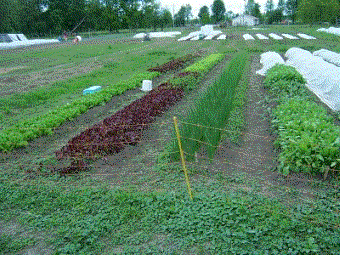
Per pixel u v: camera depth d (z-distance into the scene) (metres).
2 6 70.50
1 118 14.90
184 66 27.84
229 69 21.09
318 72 18.67
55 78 25.11
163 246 5.96
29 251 6.10
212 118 10.31
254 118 13.16
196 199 7.24
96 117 14.52
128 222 6.70
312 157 8.13
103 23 95.00
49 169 9.39
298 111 11.27
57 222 6.80
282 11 117.69
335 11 70.38
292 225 6.08
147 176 8.62
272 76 17.94
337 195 7.23
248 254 5.53
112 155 10.09
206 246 5.84
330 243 5.63
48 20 93.31
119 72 26.58
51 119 12.90
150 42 56.84
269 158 9.32
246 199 7.05
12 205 7.68
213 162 9.19
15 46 58.16
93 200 7.56
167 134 11.73
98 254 5.86
